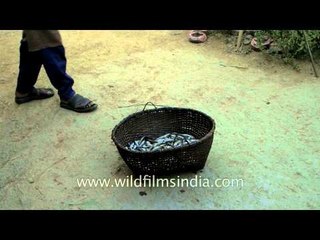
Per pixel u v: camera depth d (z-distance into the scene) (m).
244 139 3.23
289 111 3.57
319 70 4.16
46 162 3.06
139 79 4.16
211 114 3.57
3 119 3.58
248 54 4.56
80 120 3.53
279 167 2.92
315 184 2.75
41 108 3.70
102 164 3.02
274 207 2.58
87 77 4.23
